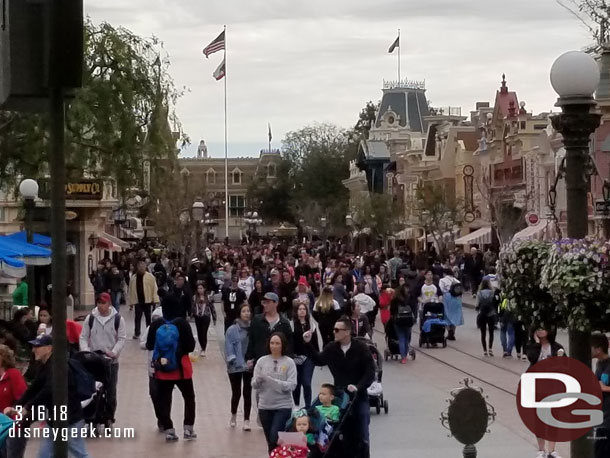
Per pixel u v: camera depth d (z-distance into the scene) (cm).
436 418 1877
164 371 1667
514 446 1603
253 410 1984
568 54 882
